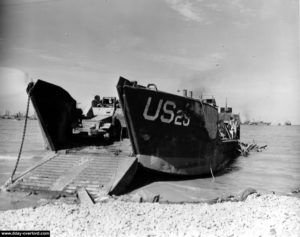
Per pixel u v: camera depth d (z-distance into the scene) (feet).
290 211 35.14
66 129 57.98
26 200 39.11
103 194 40.04
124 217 32.50
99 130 60.13
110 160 47.52
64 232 28.40
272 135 287.69
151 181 48.73
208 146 58.80
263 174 67.62
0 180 51.52
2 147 109.70
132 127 47.42
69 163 48.21
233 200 40.73
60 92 55.42
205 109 57.06
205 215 33.63
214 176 59.82
